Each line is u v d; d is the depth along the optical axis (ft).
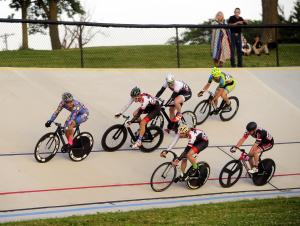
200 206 101.60
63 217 93.66
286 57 227.81
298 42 304.71
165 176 112.98
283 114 160.45
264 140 117.80
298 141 146.20
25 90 149.18
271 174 121.90
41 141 116.88
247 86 173.78
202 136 112.57
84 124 138.82
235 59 199.31
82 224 87.76
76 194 108.06
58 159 120.88
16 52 206.90
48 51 219.82
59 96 149.89
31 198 104.42
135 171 120.67
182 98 131.75
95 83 160.04
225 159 131.23
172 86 131.64
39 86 152.66
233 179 121.70
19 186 108.58
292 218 92.73
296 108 165.27
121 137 132.36
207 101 143.95
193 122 141.38
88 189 110.73
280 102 167.22
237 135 144.66
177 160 111.86
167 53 226.79
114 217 92.22
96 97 152.76
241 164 117.80
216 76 140.77
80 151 120.88
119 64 205.57
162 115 136.67
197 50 236.02
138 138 123.65
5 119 135.03
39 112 140.46
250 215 94.63
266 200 106.93
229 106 146.41
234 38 188.24
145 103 122.83
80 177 114.93
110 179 115.96
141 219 91.35
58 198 105.50
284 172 129.29
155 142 130.82
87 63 203.72
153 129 128.36
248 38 268.82
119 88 159.63
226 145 138.62
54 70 163.22
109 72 167.53
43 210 99.30
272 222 89.51
